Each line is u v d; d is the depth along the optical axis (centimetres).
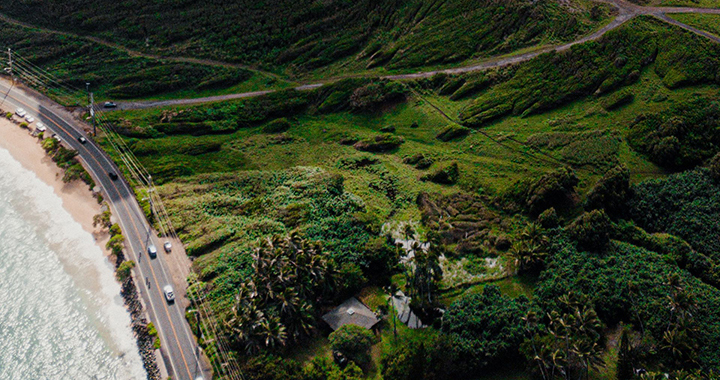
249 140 15562
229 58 18150
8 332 10381
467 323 9606
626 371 8875
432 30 18025
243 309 9375
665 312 9744
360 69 17725
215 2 19200
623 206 12419
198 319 9975
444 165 14262
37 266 11600
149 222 12231
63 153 14238
